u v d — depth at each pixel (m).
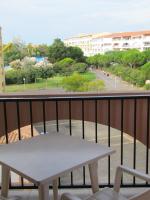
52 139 2.04
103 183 2.97
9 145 1.94
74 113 4.54
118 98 2.62
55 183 2.13
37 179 1.45
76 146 1.89
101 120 4.64
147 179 1.81
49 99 2.60
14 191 2.83
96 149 1.83
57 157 1.71
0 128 4.34
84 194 2.76
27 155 1.75
